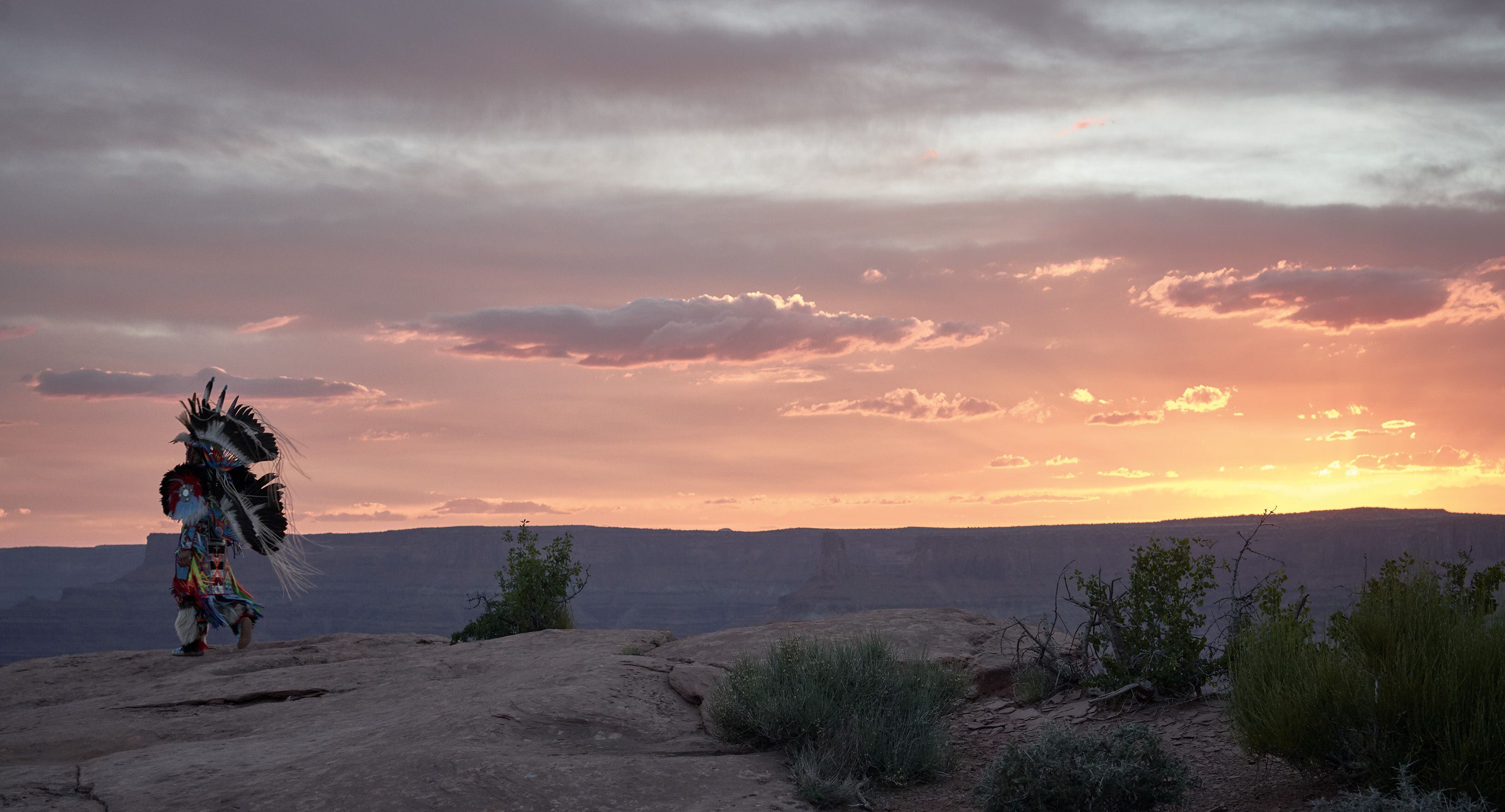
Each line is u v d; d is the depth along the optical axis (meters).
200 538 13.84
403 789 6.84
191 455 13.87
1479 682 6.15
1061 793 6.64
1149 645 8.78
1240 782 6.93
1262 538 110.75
